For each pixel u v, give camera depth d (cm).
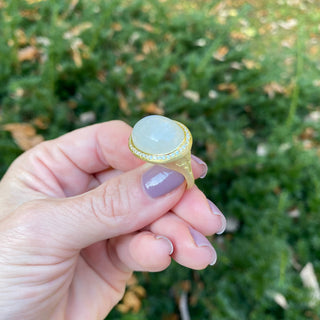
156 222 13
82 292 14
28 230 11
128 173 11
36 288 11
